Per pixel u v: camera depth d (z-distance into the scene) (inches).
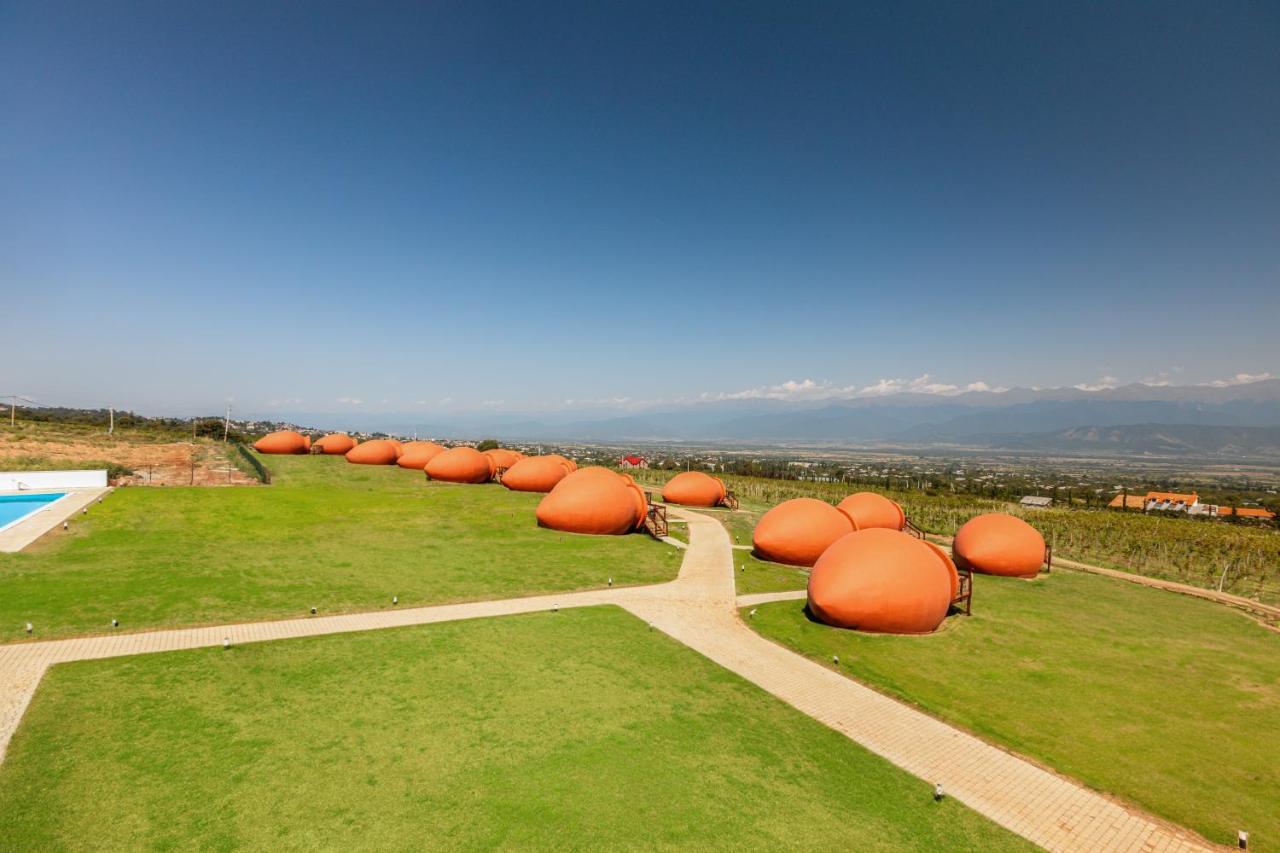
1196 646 658.8
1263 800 377.7
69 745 366.3
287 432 2194.9
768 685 512.1
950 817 346.9
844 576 650.8
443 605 672.4
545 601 703.1
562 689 478.3
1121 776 398.9
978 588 874.1
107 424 2790.4
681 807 337.1
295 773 349.1
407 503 1310.3
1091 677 559.5
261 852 285.9
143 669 476.4
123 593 645.9
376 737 392.5
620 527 1087.0
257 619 598.5
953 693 514.3
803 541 934.4
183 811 312.0
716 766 381.7
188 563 772.0
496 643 566.6
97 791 324.5
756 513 1498.5
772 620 677.3
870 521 1126.4
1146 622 740.7
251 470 1706.4
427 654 533.3
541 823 316.5
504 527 1099.3
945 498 1985.7
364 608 647.8
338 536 973.8
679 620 665.0
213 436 2765.7
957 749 423.8
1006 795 372.8
